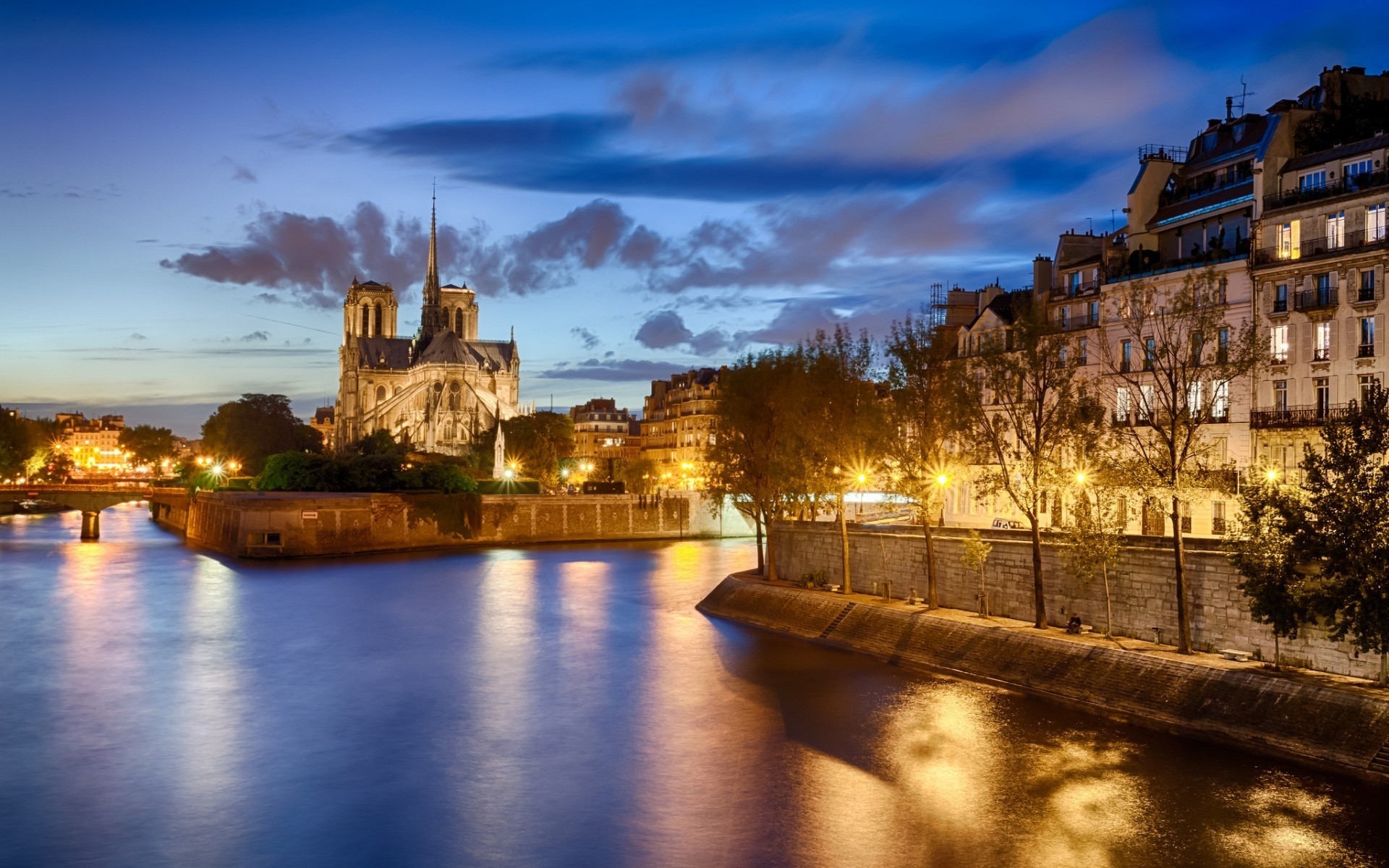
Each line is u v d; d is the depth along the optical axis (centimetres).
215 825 4262
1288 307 6962
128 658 7294
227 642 7838
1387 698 4347
